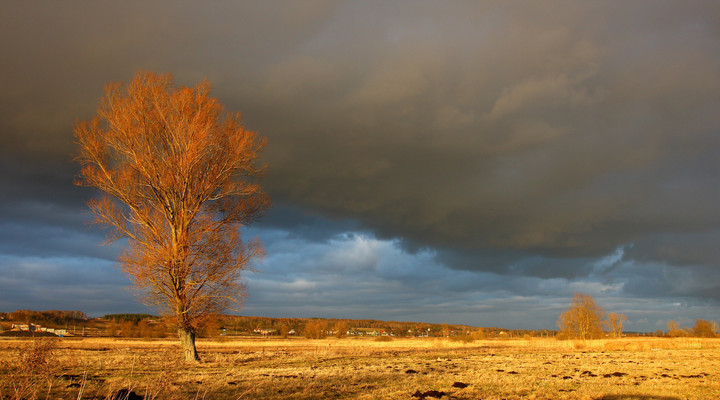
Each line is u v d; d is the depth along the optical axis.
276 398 15.06
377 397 15.64
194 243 29.97
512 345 65.44
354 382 19.34
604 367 27.78
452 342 69.62
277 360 31.36
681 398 15.81
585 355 40.84
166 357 22.50
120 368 22.61
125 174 29.88
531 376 22.17
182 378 18.84
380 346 60.66
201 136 29.75
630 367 27.80
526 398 15.66
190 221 30.47
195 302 29.58
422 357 36.97
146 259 29.11
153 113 30.61
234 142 31.06
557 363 31.16
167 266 28.98
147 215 29.80
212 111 31.41
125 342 61.62
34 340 11.89
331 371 23.17
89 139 29.77
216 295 30.22
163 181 29.78
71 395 13.82
